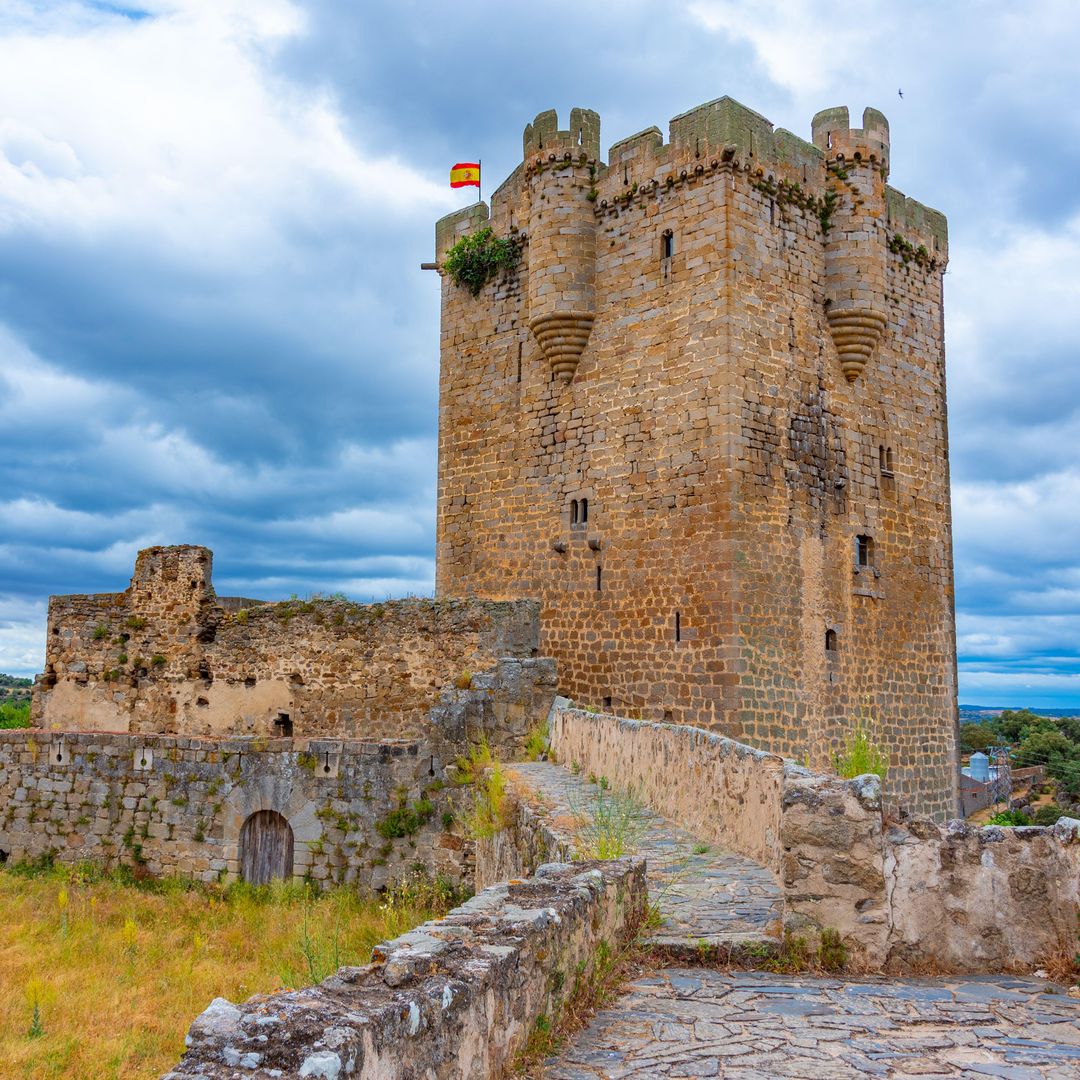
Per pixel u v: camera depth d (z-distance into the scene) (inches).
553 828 522.6
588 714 738.8
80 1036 503.5
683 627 988.6
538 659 859.4
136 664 1048.8
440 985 211.6
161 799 860.0
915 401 1198.3
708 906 390.0
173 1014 545.6
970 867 337.4
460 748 790.5
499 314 1202.6
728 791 500.7
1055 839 339.0
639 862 377.1
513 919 265.4
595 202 1112.8
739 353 989.8
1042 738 3491.6
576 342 1104.2
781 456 1019.9
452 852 756.0
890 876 336.8
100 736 895.1
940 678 1193.4
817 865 339.6
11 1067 458.0
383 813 776.9
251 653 995.3
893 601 1136.8
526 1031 251.1
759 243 1024.2
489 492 1190.9
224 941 697.0
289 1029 177.2
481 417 1210.0
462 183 1354.6
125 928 709.3
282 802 809.5
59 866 887.1
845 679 1062.4
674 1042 266.2
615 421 1069.1
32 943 697.6
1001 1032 274.4
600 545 1069.1
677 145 1039.6
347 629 951.6
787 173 1064.8
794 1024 279.7
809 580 1032.8
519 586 1144.8
